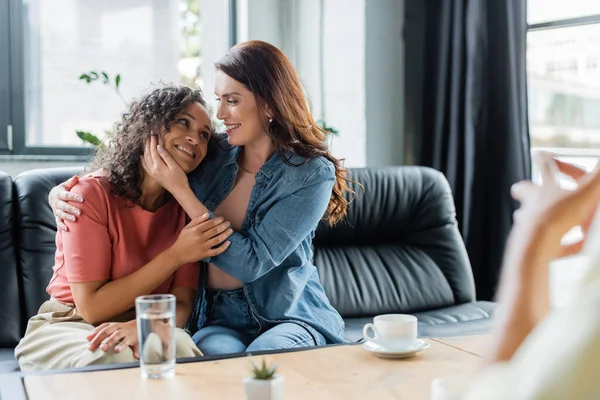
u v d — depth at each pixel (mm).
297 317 1962
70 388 1214
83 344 1696
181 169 1864
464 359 1392
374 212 2961
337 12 3689
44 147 3236
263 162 2025
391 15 3678
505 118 3203
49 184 2361
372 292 2791
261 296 1972
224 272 2012
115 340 1574
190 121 1923
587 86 3074
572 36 3113
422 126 3619
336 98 3701
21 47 3172
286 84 1963
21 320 2270
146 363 1262
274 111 1946
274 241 1891
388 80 3693
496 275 3281
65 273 1917
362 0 3619
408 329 1412
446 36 3445
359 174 2973
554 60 3197
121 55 3432
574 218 555
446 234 2988
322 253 2865
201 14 3613
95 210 1848
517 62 3145
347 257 2889
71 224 1823
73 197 1835
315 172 1940
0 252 2268
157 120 1890
